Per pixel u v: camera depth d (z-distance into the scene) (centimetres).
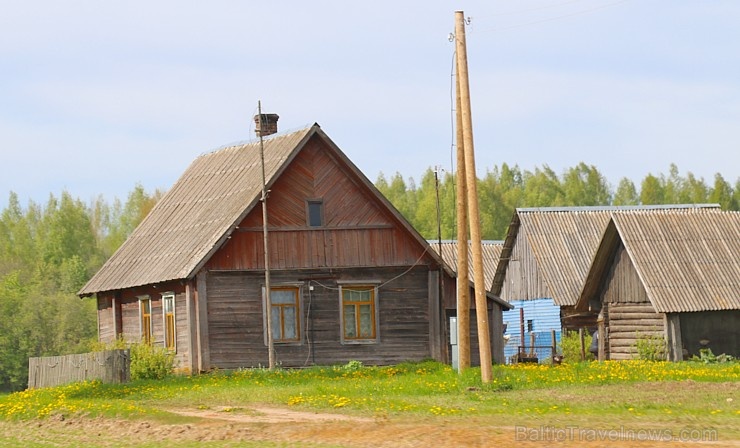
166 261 5488
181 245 5506
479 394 3628
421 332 5434
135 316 5800
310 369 5066
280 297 5300
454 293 5525
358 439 2705
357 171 5388
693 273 5609
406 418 3055
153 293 5584
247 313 5216
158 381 4722
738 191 18638
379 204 5428
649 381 3906
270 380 4584
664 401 3231
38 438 3225
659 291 5509
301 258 5322
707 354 5484
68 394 4366
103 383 4741
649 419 2864
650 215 5850
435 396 3653
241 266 5228
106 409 3619
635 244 5688
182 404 3806
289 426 2970
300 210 5341
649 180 17125
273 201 5309
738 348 5569
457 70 3900
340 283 5356
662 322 5594
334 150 5366
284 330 5294
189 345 5166
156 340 5562
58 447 2973
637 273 5706
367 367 5175
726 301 5519
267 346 5225
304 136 5319
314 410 3419
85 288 6191
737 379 3984
